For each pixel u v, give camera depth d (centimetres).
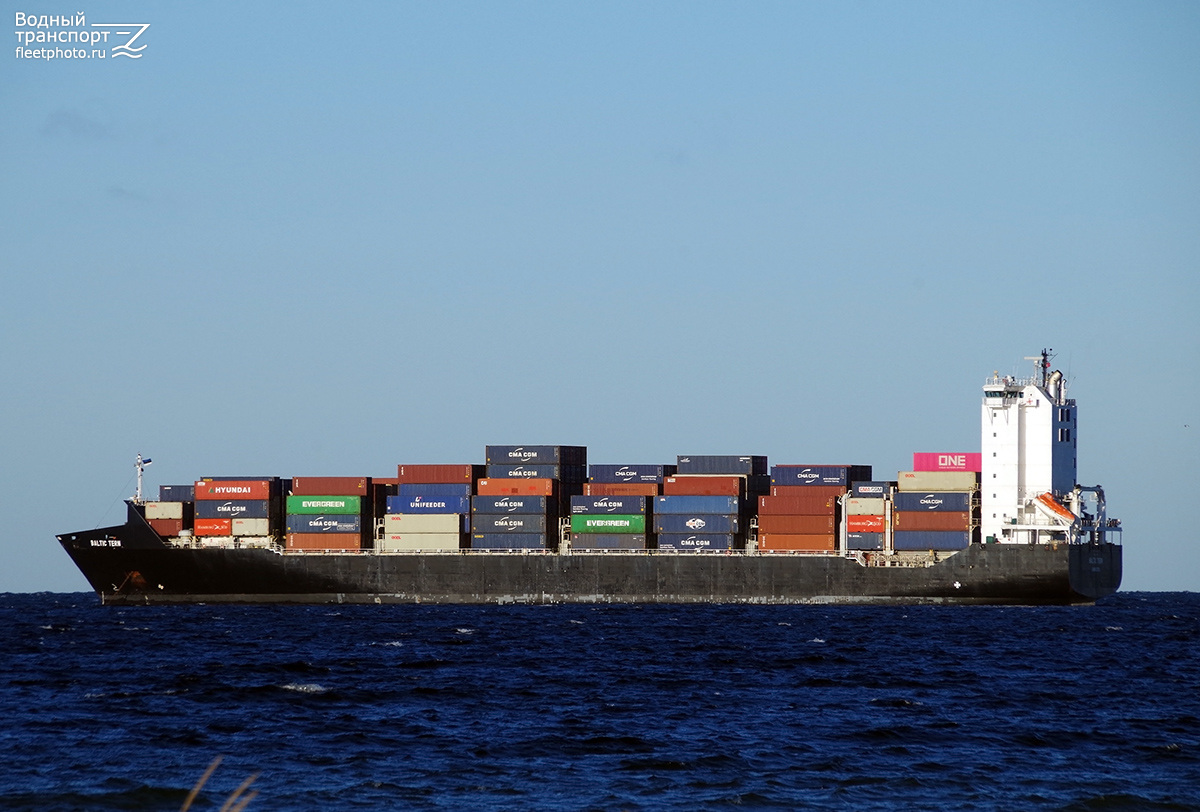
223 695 11150
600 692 11488
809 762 8469
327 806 7412
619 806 7400
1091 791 7788
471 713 10281
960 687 11969
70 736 9269
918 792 7744
